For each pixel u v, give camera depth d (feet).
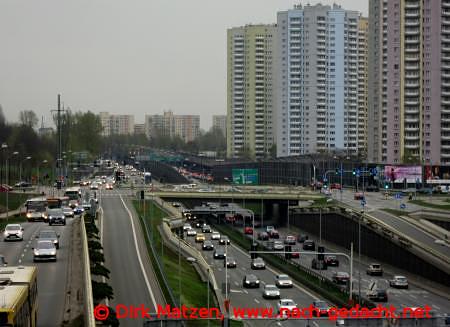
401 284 653.71
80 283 418.92
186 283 585.63
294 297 583.17
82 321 321.73
